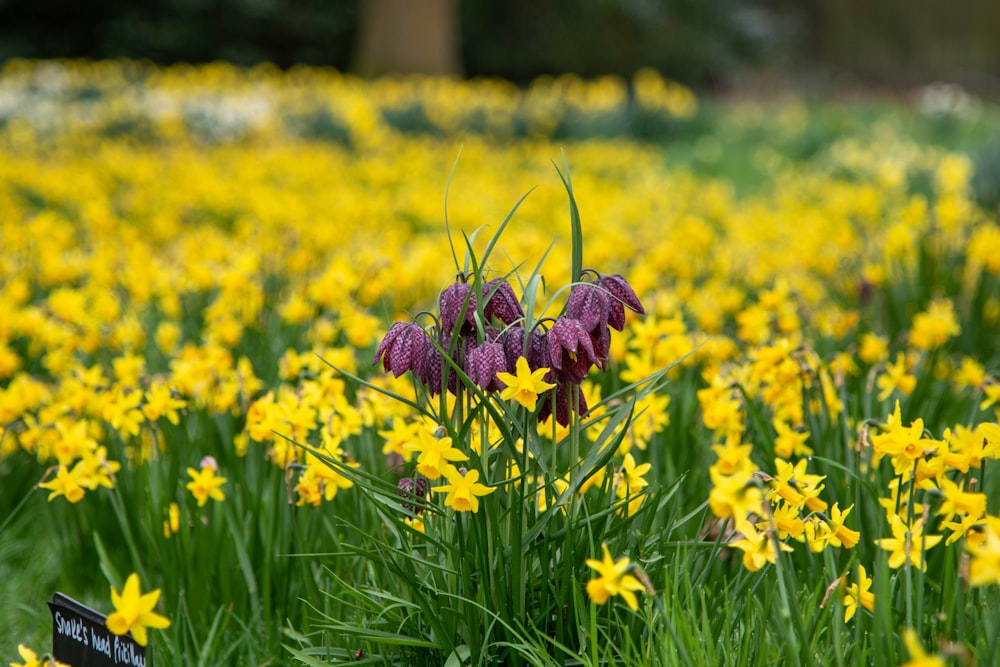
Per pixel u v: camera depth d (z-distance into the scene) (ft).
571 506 11.33
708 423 14.92
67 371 19.36
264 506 14.67
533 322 10.61
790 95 121.60
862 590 10.54
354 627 11.64
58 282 25.49
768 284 25.58
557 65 128.47
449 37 110.01
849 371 17.40
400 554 11.29
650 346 16.75
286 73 123.54
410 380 16.11
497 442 11.87
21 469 17.92
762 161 68.03
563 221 36.01
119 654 11.15
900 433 11.11
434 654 11.62
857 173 57.47
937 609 11.55
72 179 42.55
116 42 117.19
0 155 49.03
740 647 10.72
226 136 65.98
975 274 25.18
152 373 21.75
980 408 15.92
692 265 26.55
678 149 76.18
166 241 33.37
